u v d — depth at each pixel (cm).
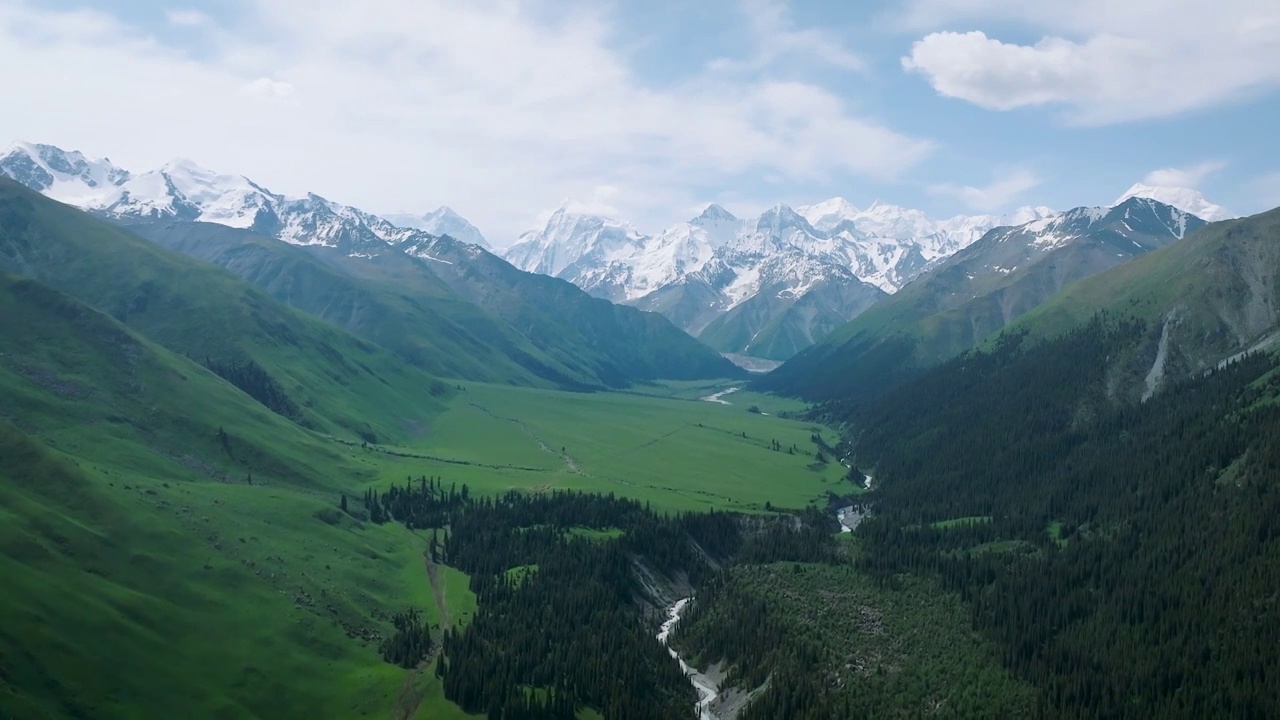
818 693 17562
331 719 15688
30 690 13100
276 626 17512
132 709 13900
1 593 14362
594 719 16200
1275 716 14962
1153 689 16312
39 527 16875
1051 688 16800
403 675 17100
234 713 14875
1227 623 17700
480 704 15675
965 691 17450
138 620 15888
